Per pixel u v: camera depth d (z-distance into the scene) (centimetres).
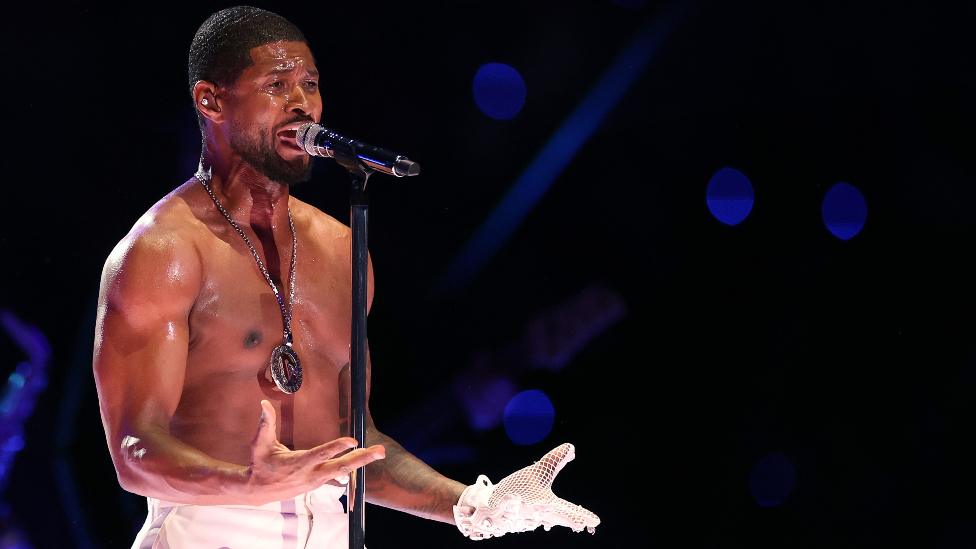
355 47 1497
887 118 1497
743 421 1591
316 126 671
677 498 1602
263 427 609
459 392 1645
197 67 768
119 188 1445
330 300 788
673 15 1488
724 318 1605
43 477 1475
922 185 1509
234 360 736
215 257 740
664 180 1609
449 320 1670
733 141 1572
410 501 789
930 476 1517
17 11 1361
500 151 1603
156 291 705
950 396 1523
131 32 1395
